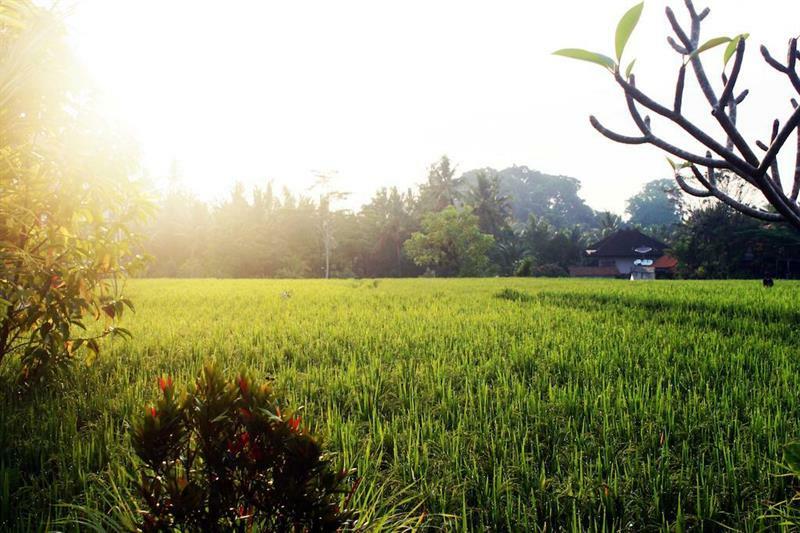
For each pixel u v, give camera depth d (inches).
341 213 2802.7
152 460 73.0
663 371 239.1
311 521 71.7
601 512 119.4
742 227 1838.1
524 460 134.1
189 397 74.7
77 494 122.7
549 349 292.2
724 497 122.3
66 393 194.4
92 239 188.1
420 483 129.3
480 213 3036.4
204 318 430.6
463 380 227.9
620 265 2615.7
